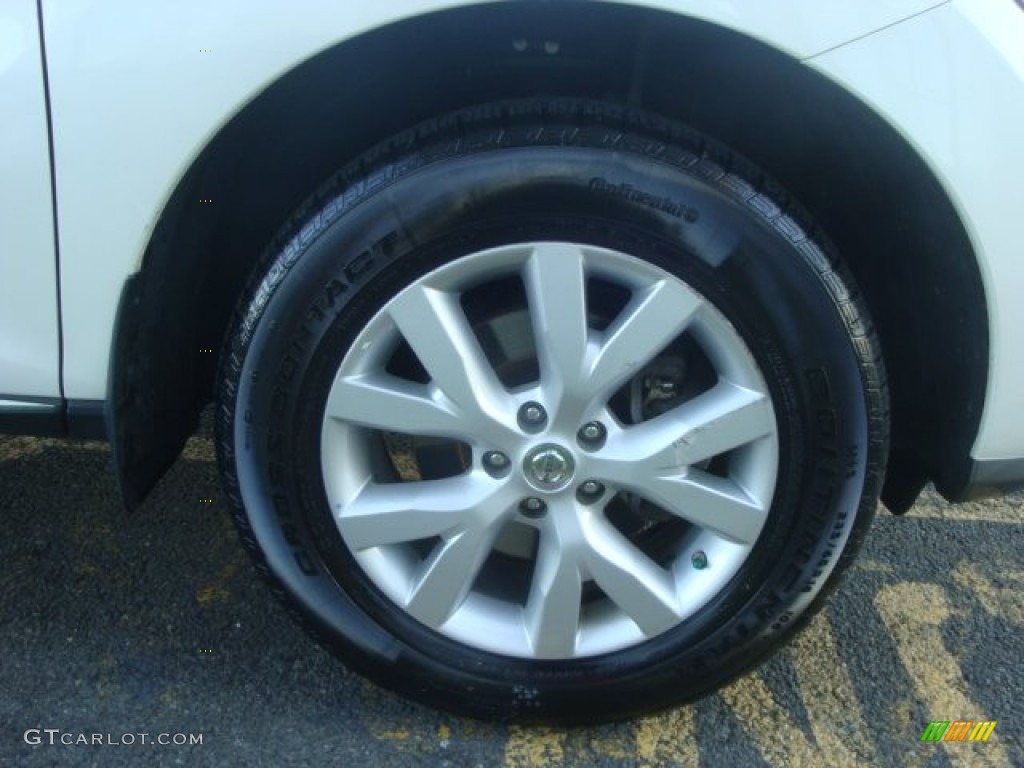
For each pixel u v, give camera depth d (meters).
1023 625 2.20
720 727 1.90
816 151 1.71
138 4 1.42
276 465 1.65
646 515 1.86
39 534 2.36
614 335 1.56
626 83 1.67
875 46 1.39
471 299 1.69
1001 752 1.86
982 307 1.54
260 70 1.43
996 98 1.41
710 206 1.50
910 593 2.29
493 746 1.85
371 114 1.70
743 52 1.53
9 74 1.46
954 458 1.70
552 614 1.72
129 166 1.50
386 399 1.61
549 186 1.49
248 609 2.16
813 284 1.53
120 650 2.03
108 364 1.64
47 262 1.57
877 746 1.87
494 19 1.51
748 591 1.71
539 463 1.63
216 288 1.90
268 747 1.83
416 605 1.73
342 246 1.53
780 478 1.64
